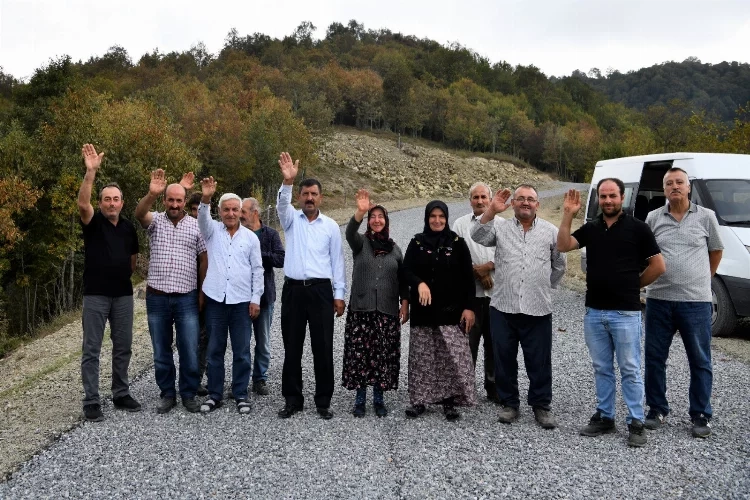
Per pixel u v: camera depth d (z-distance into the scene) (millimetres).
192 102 45188
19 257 21625
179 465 4492
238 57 122438
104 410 5801
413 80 106562
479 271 5754
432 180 61688
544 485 4125
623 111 177125
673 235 5168
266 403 5988
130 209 23500
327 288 5621
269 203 37500
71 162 21938
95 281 5523
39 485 4219
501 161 87625
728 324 8289
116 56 116188
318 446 4828
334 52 158625
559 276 5426
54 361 8711
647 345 5273
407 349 8203
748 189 8789
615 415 5594
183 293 5730
